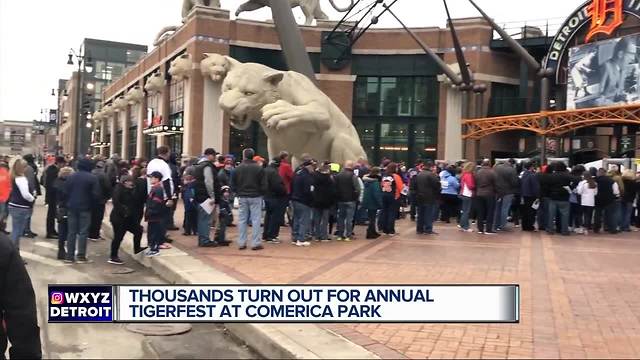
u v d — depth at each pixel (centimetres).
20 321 267
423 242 1219
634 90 2453
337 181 1220
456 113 3052
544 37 3009
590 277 854
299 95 1349
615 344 528
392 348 507
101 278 866
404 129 3200
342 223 1241
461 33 3091
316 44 3194
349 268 873
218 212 1138
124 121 4559
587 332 566
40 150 9138
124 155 4488
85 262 992
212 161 1082
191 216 1247
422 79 3180
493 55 3083
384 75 3195
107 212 1739
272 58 3062
